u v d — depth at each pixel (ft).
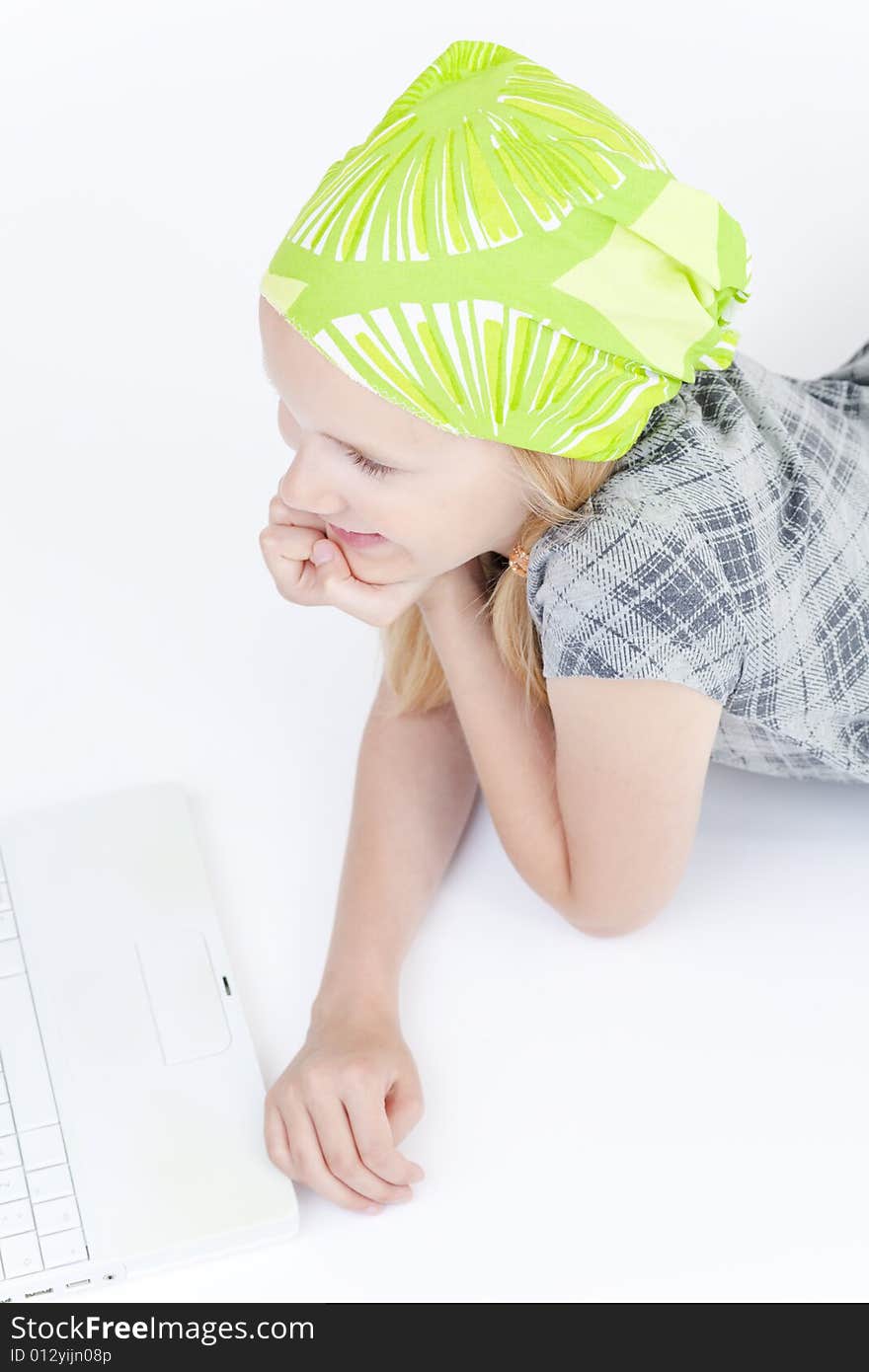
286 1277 3.38
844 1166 3.54
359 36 7.38
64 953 3.87
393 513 3.19
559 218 2.98
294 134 6.89
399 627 4.09
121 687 4.74
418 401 3.03
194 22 7.57
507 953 4.00
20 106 7.20
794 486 3.64
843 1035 3.79
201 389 5.81
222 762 4.51
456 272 2.96
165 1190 3.43
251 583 5.07
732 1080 3.71
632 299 3.07
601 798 3.53
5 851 4.11
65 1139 3.51
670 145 6.68
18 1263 3.31
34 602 5.02
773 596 3.48
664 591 3.29
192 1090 3.60
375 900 3.94
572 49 7.21
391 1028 3.70
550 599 3.34
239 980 3.95
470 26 7.38
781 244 6.18
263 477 5.46
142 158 6.86
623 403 3.20
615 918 3.82
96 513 5.33
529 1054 3.78
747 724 3.97
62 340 6.05
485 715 3.72
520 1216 3.47
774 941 4.00
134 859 4.10
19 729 4.62
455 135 3.02
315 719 4.64
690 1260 3.38
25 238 6.52
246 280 6.27
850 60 7.06
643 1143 3.59
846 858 4.20
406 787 4.13
